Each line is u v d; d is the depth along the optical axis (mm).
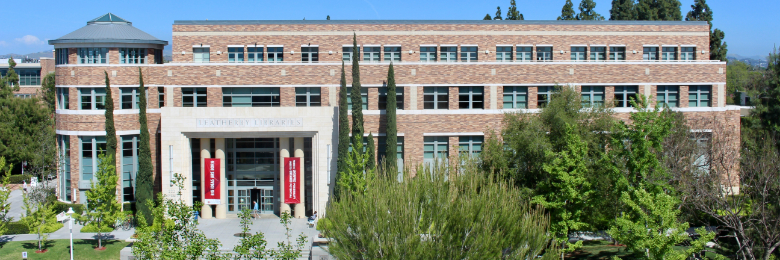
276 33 59688
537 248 32000
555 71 56031
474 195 32250
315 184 51969
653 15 86750
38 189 53375
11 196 65688
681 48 63500
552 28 61906
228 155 55281
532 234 32125
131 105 54750
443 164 37969
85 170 54625
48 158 67938
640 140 34688
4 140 74375
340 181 46562
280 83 54500
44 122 76938
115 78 54031
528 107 55875
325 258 41500
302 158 52781
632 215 33406
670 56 63688
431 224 31672
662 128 34875
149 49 56844
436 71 55094
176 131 50625
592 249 43625
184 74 54125
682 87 57625
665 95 57750
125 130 54000
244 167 55438
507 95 56062
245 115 51125
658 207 30578
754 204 38156
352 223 32438
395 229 30031
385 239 29969
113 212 45469
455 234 29734
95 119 53875
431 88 55406
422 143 55031
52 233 48969
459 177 36062
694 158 46188
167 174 50562
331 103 54719
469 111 55406
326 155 51719
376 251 30141
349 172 46406
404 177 36344
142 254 31516
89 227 44188
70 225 41656
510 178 41094
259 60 59938
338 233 32531
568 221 36719
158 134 54500
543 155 40406
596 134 43094
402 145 55125
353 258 31750
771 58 61281
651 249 30172
